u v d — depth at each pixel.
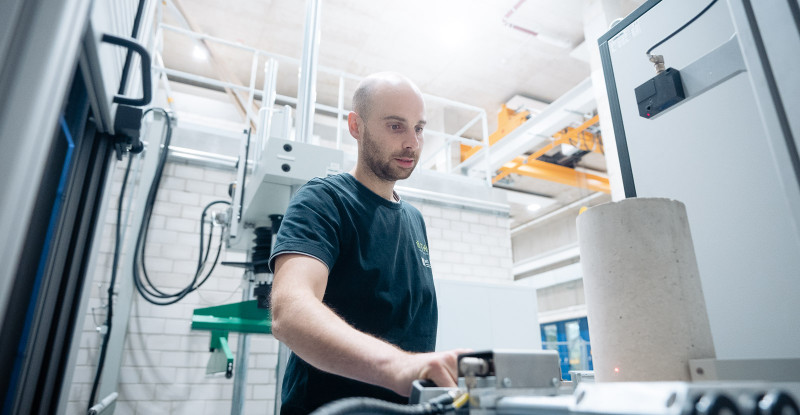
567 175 6.08
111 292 2.46
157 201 3.02
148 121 3.06
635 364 0.46
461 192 4.07
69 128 0.87
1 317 0.45
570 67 5.17
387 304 0.86
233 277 3.08
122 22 0.92
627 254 0.49
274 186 1.38
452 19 4.50
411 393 0.42
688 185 0.89
